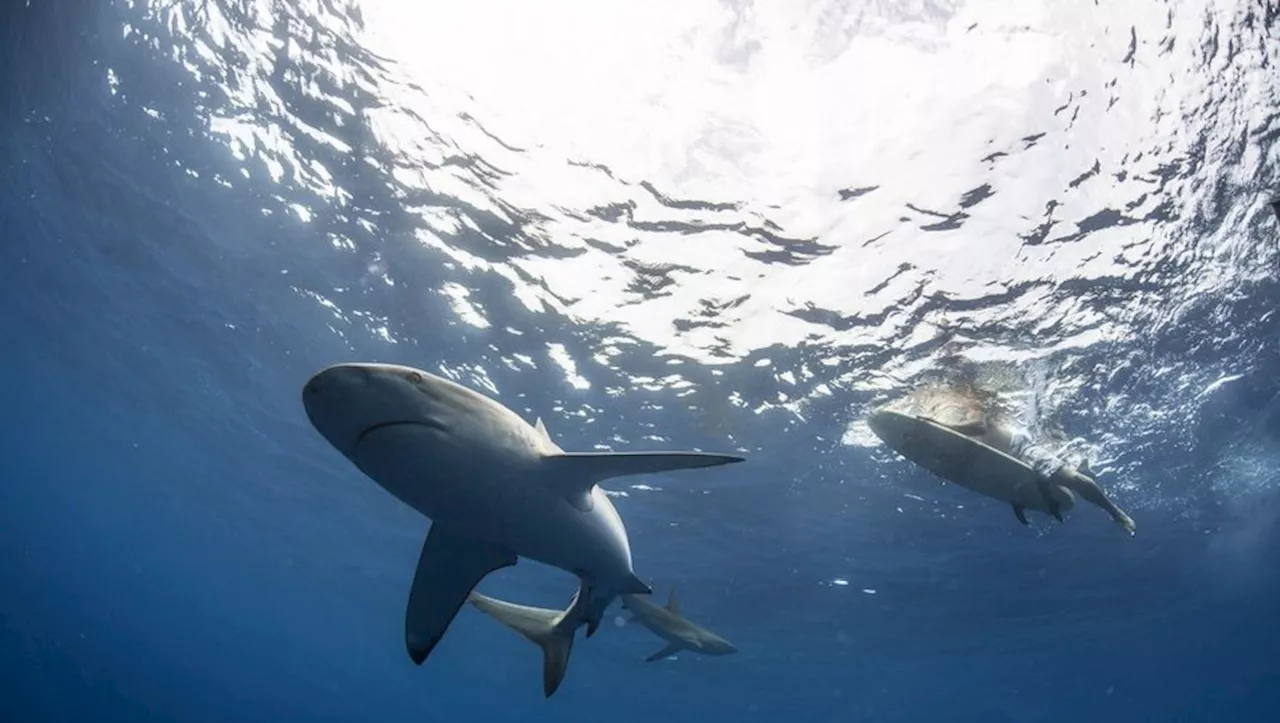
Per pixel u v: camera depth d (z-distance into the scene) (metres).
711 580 26.25
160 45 11.49
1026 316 11.66
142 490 38.50
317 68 10.84
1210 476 17.28
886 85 9.44
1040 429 13.83
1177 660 36.75
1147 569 23.53
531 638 6.07
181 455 30.70
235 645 107.19
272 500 31.69
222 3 10.48
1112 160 9.59
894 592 25.67
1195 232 10.43
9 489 50.38
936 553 21.95
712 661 38.34
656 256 11.99
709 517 21.05
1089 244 10.63
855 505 19.08
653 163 10.71
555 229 11.95
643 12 9.42
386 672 82.88
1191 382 13.49
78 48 12.25
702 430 16.25
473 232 12.45
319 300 16.08
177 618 99.38
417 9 9.86
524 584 30.19
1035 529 19.92
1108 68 8.80
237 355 20.17
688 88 9.93
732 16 9.22
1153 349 12.50
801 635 32.12
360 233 13.45
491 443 3.65
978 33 8.82
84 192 15.86
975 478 6.58
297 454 25.45
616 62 9.91
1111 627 30.00
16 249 19.56
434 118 10.95
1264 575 24.23
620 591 5.23
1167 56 8.59
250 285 16.48
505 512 3.99
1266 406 14.40
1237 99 8.85
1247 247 10.62
